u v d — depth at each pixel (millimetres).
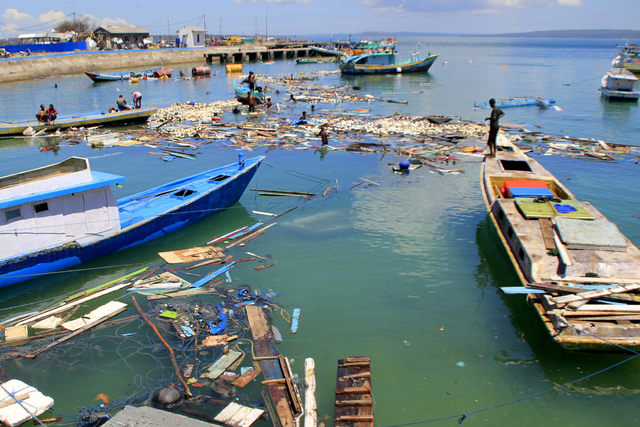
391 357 9836
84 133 31875
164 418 5648
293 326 10766
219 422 7895
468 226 16562
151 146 28406
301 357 9758
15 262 12250
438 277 13109
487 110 41031
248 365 9406
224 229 16672
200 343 10070
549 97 48844
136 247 15172
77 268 13688
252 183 21516
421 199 19281
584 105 43375
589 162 24047
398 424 8172
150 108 36156
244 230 16297
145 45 103812
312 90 56250
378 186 20938
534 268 10852
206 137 30578
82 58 79938
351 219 17219
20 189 12188
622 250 10984
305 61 106125
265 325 10688
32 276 12758
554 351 10062
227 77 74688
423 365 9625
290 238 15578
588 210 13445
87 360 9562
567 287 9969
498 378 9297
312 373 9055
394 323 10977
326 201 19094
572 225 11812
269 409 8234
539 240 11938
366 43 106188
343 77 73938
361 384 8672
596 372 9461
